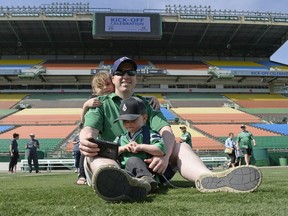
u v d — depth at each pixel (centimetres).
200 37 4334
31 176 928
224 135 2541
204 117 3105
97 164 238
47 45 4403
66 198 258
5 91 3972
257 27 4194
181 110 3378
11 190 383
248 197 231
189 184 354
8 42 4294
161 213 175
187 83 4131
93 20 3897
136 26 3959
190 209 187
